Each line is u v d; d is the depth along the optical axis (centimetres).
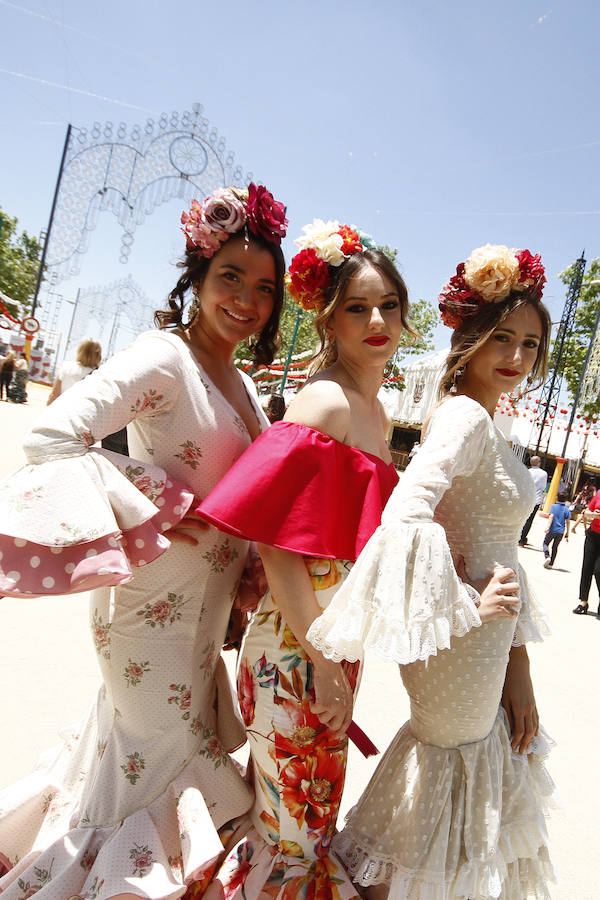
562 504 1062
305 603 171
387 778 190
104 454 167
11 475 159
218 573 192
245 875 186
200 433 183
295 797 181
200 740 192
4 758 251
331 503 175
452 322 209
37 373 2817
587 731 382
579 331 2256
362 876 179
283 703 181
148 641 182
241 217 189
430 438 172
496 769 182
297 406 181
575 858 257
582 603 722
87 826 181
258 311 197
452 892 174
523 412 1847
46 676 323
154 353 175
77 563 151
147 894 156
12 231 3225
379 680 407
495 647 179
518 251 197
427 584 150
